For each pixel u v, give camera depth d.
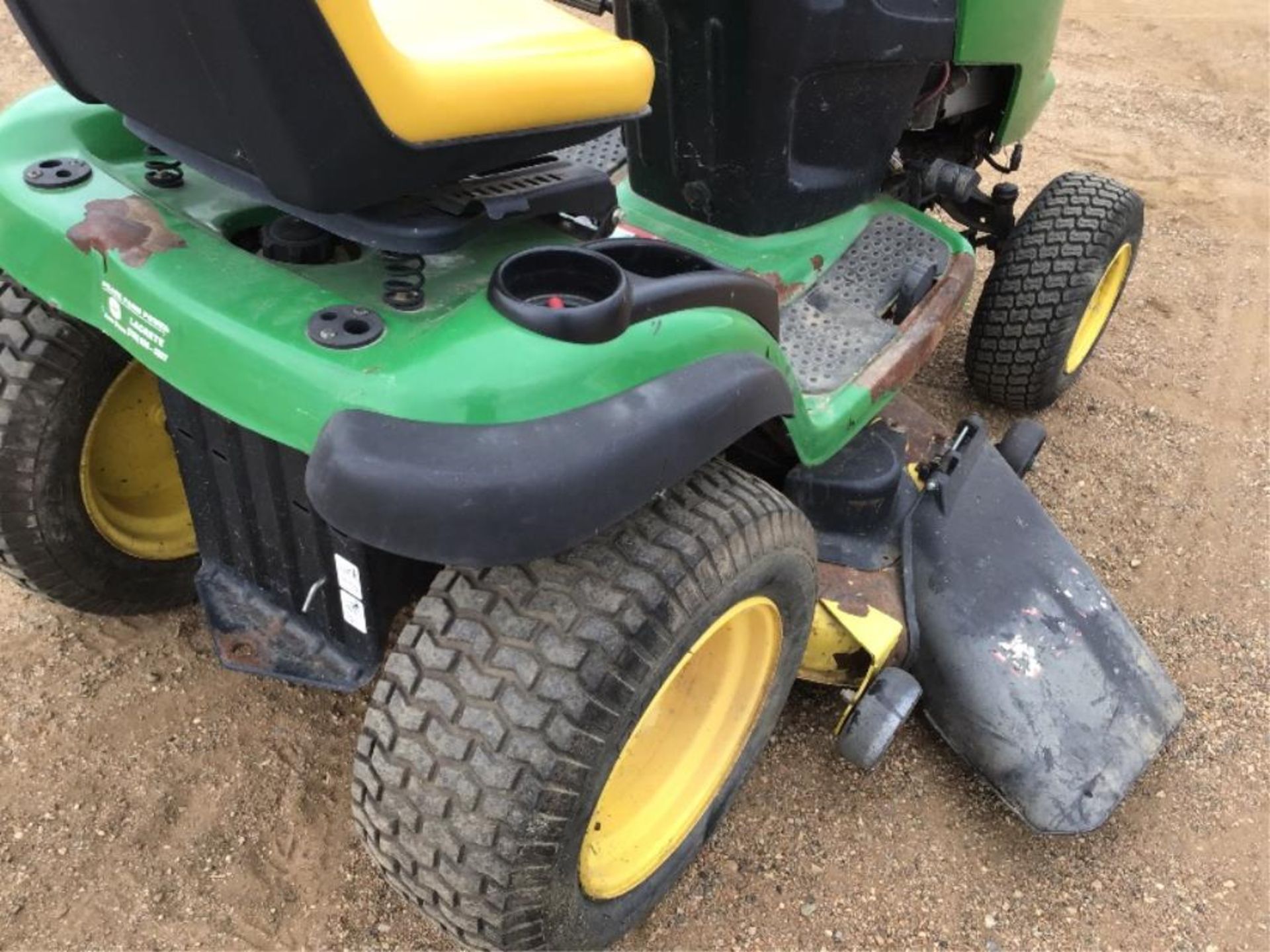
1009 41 2.78
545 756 1.36
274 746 2.17
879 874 2.05
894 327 2.45
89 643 2.34
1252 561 2.85
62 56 1.50
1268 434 3.33
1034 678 2.10
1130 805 2.22
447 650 1.41
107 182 1.73
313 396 1.37
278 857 1.98
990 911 2.01
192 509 1.90
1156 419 3.36
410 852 1.45
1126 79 5.88
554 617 1.39
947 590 2.19
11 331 1.90
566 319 1.39
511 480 1.25
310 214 1.49
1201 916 2.03
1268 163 5.07
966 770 2.25
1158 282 4.07
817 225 2.64
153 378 2.12
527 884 1.44
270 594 1.88
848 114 2.51
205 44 1.20
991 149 3.20
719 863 2.05
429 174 1.39
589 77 1.48
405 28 1.55
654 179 2.59
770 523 1.63
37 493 1.99
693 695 1.90
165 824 2.02
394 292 1.50
